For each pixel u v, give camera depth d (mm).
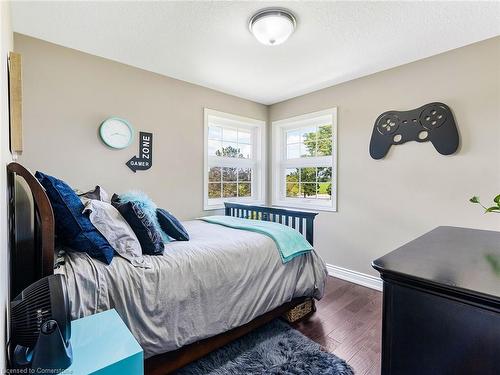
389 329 865
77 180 2209
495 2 1598
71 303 1104
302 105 3334
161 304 1324
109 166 2379
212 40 2061
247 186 3676
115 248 1369
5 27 1135
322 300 2416
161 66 2520
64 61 2143
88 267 1228
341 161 2932
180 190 2867
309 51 2227
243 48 2184
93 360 840
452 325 741
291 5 1648
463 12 1696
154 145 2660
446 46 2129
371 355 1655
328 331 1916
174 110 2807
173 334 1356
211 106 3121
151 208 1823
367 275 2727
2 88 877
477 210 2068
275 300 1839
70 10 1683
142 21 1811
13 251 1376
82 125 2230
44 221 1137
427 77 2312
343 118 2916
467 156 2105
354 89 2818
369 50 2205
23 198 1737
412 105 2402
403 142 2447
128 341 938
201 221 2695
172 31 1936
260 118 3674
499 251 1074
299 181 3506
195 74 2705
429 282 767
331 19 1785
